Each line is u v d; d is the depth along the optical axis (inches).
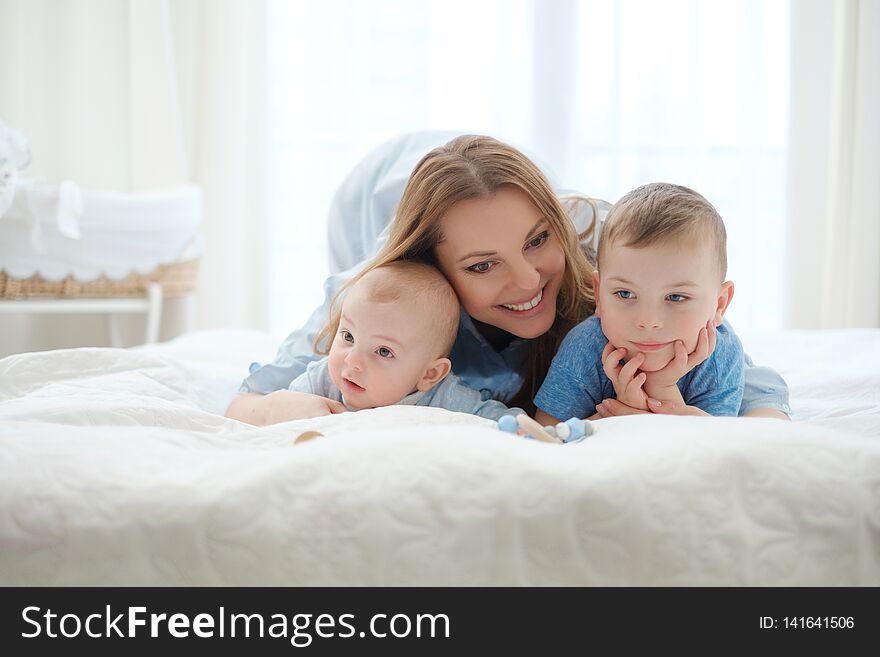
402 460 23.8
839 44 102.0
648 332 34.1
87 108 96.2
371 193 59.0
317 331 44.7
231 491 23.4
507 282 36.9
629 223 33.9
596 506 22.9
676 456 24.2
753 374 40.5
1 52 93.0
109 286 84.3
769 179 107.9
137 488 23.8
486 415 37.5
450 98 107.0
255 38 104.4
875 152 101.3
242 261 105.7
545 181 37.8
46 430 27.3
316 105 106.2
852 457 24.6
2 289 77.9
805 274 107.0
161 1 96.0
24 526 23.4
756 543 23.2
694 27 104.7
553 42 106.0
